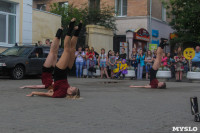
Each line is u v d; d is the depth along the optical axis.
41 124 5.02
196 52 16.23
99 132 4.56
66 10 25.25
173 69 18.56
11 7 18.62
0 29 18.02
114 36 27.36
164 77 16.00
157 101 7.99
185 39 21.55
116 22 27.80
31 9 19.80
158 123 5.29
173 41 23.05
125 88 11.43
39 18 20.67
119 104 7.31
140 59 17.69
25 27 19.39
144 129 4.82
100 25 25.33
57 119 5.45
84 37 24.19
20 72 14.81
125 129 4.79
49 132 4.51
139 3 26.98
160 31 29.44
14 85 11.70
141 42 26.36
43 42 21.11
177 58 16.14
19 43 17.66
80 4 26.88
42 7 30.92
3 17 18.11
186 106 7.23
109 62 17.77
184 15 21.19
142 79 17.66
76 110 6.38
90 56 18.31
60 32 9.78
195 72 14.93
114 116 5.82
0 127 4.76
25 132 4.48
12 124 4.98
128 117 5.75
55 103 7.23
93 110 6.42
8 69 14.20
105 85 12.66
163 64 17.58
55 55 10.16
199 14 20.77
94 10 25.45
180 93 9.94
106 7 26.19
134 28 27.12
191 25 21.34
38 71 15.70
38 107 6.65
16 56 15.02
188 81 16.08
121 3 27.73
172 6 22.58
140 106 7.09
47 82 10.20
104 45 24.72
